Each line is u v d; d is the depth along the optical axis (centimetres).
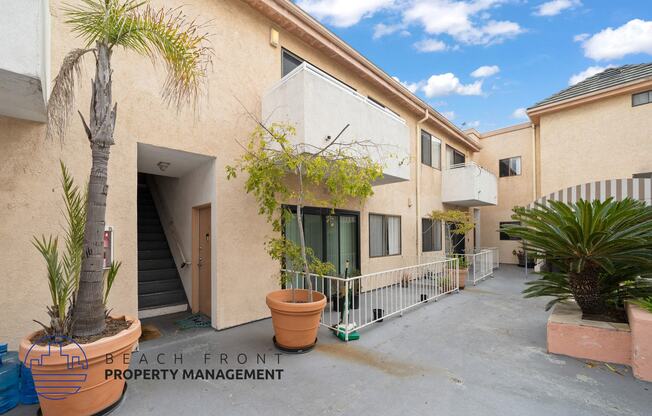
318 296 485
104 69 292
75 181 397
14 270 356
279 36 675
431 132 1288
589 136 1283
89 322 283
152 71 473
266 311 605
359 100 638
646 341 356
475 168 1260
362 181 446
